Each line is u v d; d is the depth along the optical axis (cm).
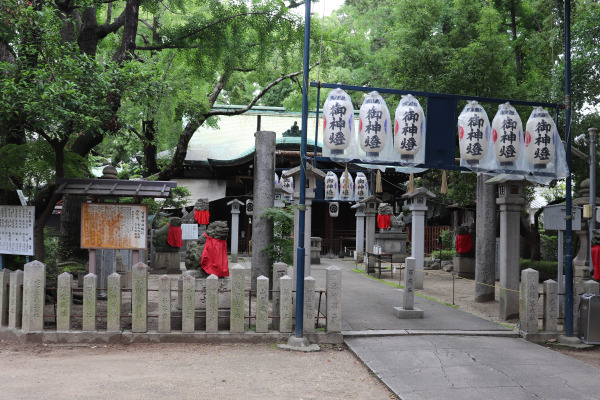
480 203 1339
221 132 3120
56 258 1511
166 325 816
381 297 1295
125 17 1408
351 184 2041
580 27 1385
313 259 2323
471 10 1819
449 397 593
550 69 1917
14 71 900
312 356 766
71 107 890
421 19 1775
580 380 664
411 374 675
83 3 1188
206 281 825
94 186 959
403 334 892
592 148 1055
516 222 1061
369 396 602
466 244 1867
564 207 962
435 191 2756
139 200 992
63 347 786
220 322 855
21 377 631
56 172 978
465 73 1582
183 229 1950
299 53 1814
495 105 1611
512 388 628
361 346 813
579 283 907
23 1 923
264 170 1206
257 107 3281
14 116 923
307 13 821
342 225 3153
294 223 1112
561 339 873
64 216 1588
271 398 582
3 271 845
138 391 588
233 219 2205
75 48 1008
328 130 805
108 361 711
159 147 2142
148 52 2034
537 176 882
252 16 1631
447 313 1092
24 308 805
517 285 1048
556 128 897
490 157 869
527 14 2095
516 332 918
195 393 587
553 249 2256
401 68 1731
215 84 2000
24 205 980
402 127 820
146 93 1031
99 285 1155
